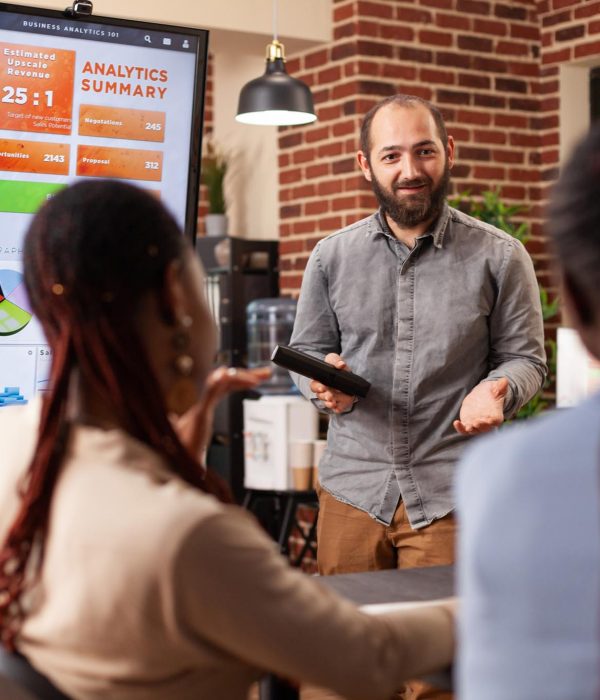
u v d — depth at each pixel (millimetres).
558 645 753
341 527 2621
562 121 5512
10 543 1076
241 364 5375
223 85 6082
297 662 1027
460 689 831
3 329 2199
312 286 2721
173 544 979
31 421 1204
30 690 1065
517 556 774
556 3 5473
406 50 5188
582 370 4000
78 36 2209
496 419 2287
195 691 1048
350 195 5133
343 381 2500
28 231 1137
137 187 1139
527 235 5555
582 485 772
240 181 5953
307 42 5223
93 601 1009
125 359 1097
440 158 2543
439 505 2516
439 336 2537
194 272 1152
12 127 2178
